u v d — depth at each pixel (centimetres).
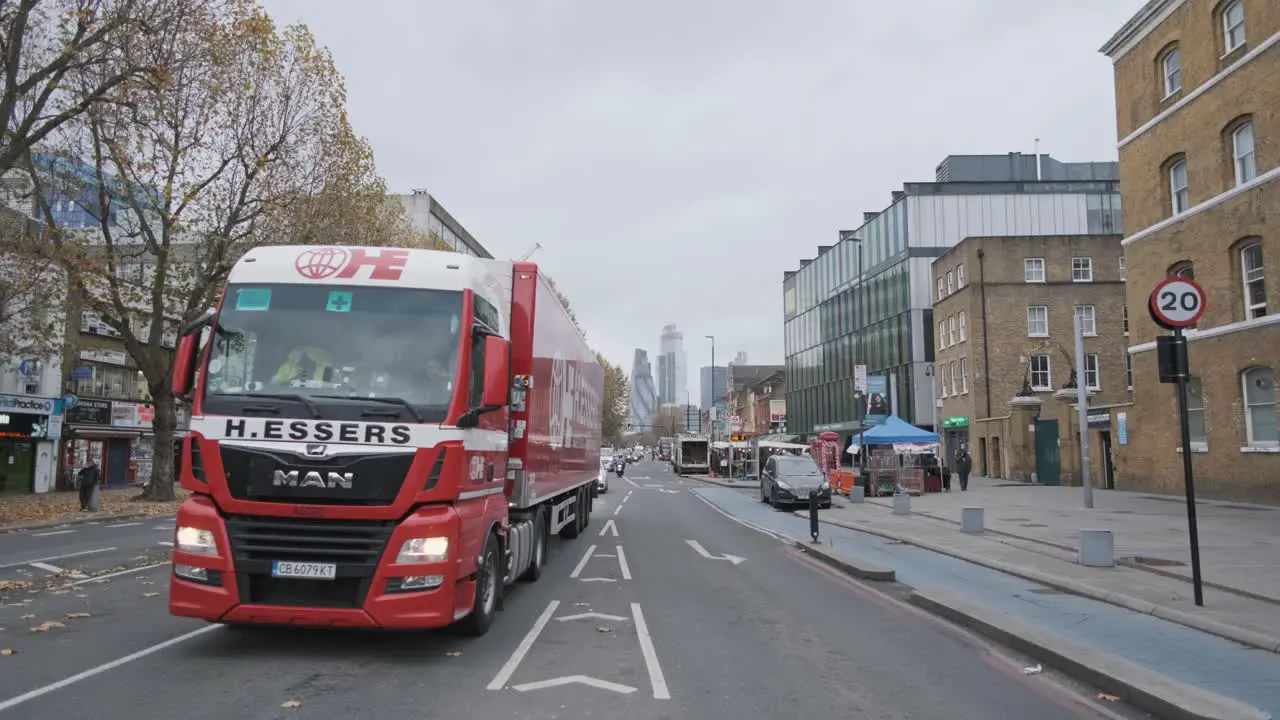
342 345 721
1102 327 4388
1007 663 743
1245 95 2311
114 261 2622
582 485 1783
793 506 2769
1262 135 2248
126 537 1823
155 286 2767
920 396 5316
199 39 2238
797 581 1230
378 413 685
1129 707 616
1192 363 2511
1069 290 4403
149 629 814
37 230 2514
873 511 2603
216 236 2567
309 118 2630
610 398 10319
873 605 1034
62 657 700
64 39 1939
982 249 4441
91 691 598
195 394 703
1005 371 4372
